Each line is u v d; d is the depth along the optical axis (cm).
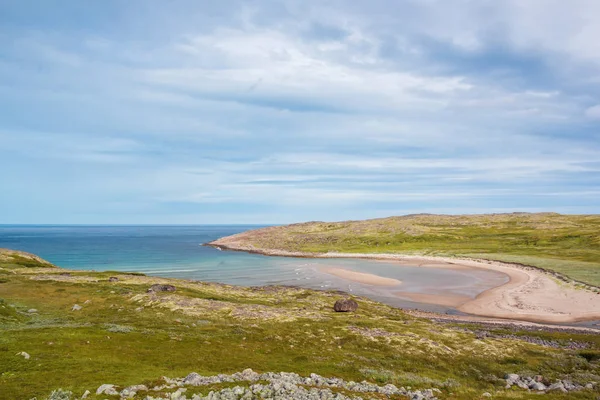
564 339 4894
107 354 2869
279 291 8306
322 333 4578
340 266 14675
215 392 1855
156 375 2388
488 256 15500
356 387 2286
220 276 11988
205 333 4134
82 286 6888
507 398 2270
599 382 2888
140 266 14312
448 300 8375
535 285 9306
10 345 2814
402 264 15262
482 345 4244
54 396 1802
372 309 6950
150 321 4734
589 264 11794
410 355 3862
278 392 1875
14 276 7794
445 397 2222
